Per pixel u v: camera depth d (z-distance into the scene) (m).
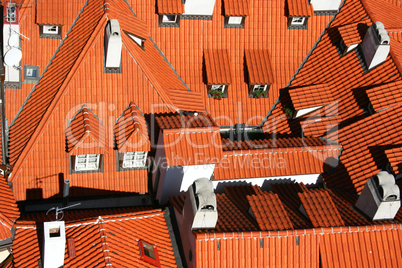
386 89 40.62
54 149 37.09
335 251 32.88
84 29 39.22
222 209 35.94
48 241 29.41
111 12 38.78
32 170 36.81
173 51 43.28
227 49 44.00
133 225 33.53
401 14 48.91
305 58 45.47
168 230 35.56
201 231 32.12
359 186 37.84
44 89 38.62
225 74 42.66
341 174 39.34
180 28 43.31
